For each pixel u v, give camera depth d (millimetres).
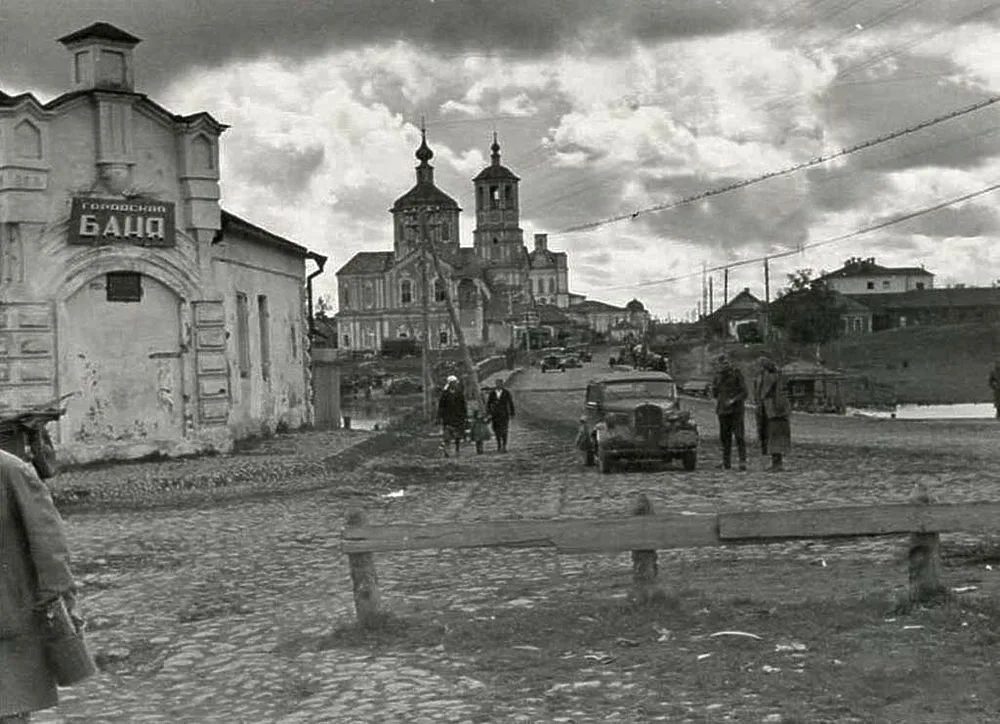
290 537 17203
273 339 36906
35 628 5055
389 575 13641
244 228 32250
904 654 8172
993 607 9250
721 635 9016
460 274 166250
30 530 5062
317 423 43406
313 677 8812
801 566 12492
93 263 27406
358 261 174625
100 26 27766
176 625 11594
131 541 17375
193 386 28875
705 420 48688
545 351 130000
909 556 9602
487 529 9820
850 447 29859
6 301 26328
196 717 8141
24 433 16156
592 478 24047
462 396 34344
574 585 12086
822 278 110125
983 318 144000
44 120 26547
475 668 8672
